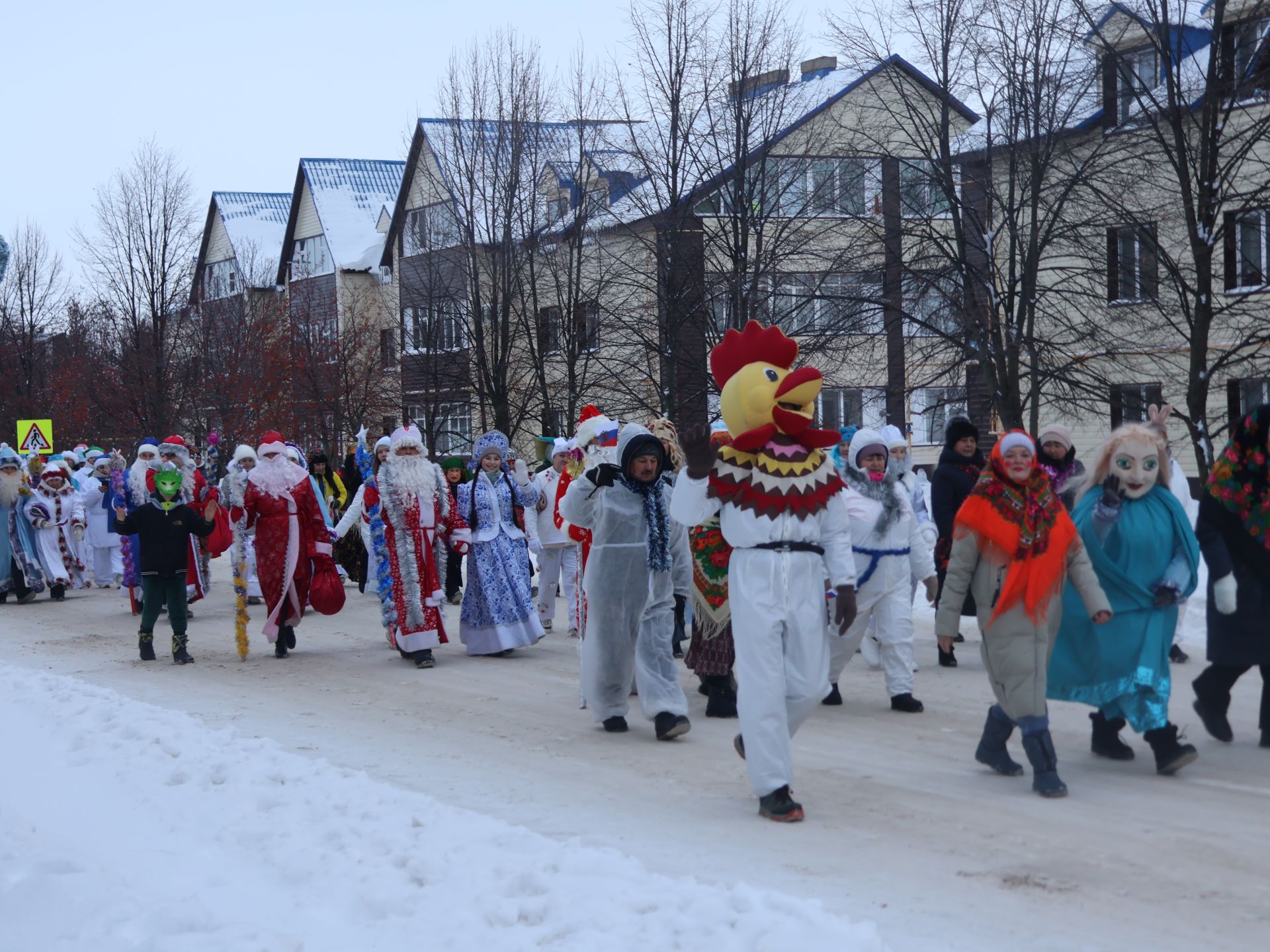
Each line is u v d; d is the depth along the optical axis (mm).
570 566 14641
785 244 24953
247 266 49531
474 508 12617
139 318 36500
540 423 30078
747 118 24484
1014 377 22516
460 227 29969
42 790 7402
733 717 9328
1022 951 4555
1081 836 6020
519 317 29359
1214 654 7867
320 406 36594
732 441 6617
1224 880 5332
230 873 5711
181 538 12609
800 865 5605
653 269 26203
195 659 12852
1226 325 22312
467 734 8750
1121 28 21203
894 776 7309
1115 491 7156
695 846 5949
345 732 8898
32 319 45750
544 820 6488
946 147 23312
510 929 4758
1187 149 19875
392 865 5602
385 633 14742
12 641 14562
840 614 6547
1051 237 22219
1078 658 7312
